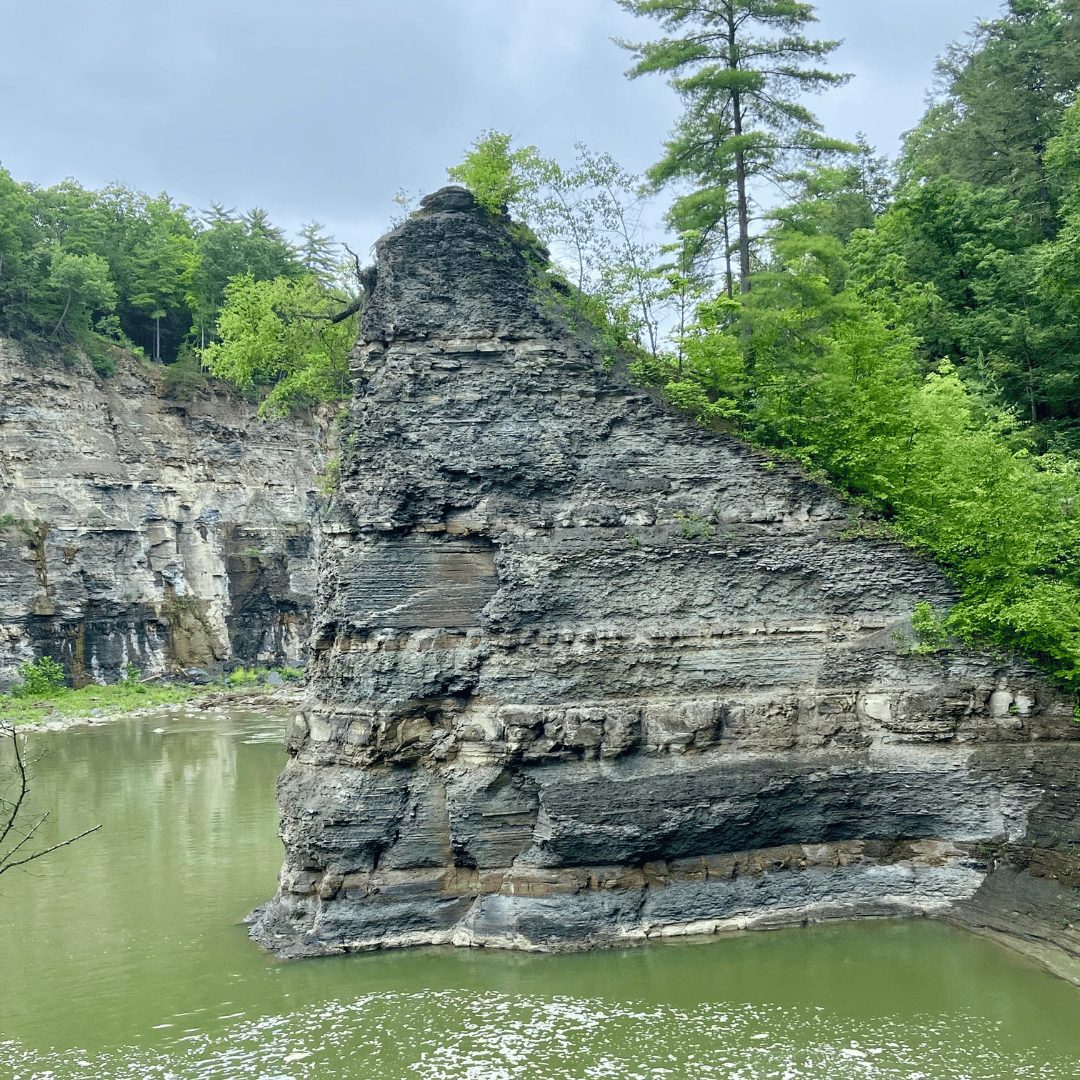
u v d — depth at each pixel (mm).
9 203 82562
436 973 21688
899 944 22469
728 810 23953
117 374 87688
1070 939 21125
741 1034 18594
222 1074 17734
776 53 33719
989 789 24422
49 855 32344
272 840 33781
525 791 24141
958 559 26891
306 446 99500
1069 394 41125
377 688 24312
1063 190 45188
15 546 76438
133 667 82938
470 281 27125
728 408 28453
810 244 32062
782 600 26109
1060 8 51000
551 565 25266
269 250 99000
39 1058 18453
